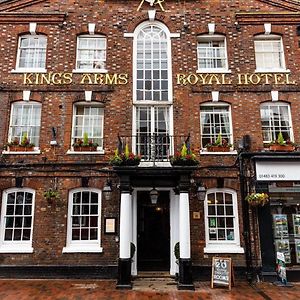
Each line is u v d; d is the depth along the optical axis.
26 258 10.56
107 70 12.02
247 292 9.11
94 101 11.80
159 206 11.66
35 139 11.62
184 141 11.44
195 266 10.55
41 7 12.55
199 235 10.79
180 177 10.14
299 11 12.63
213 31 12.39
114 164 10.20
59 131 11.49
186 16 12.55
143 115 11.89
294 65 12.16
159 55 12.37
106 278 10.47
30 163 11.15
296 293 9.01
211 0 12.67
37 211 10.90
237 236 10.88
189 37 12.35
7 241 10.80
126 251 9.65
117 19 12.51
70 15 12.48
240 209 11.01
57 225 10.80
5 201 11.04
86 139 11.30
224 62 12.41
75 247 10.71
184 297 8.56
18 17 12.33
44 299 8.25
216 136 11.77
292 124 11.67
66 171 11.15
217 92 11.84
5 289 9.20
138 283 10.02
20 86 11.77
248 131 11.57
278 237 10.92
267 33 12.48
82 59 12.30
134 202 11.27
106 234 10.78
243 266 10.58
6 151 11.26
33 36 12.45
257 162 11.00
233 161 11.30
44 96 11.75
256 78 11.98
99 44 12.49
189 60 12.15
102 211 10.97
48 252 10.62
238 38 12.35
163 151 11.38
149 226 11.55
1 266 10.46
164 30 12.55
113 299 8.30
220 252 10.66
